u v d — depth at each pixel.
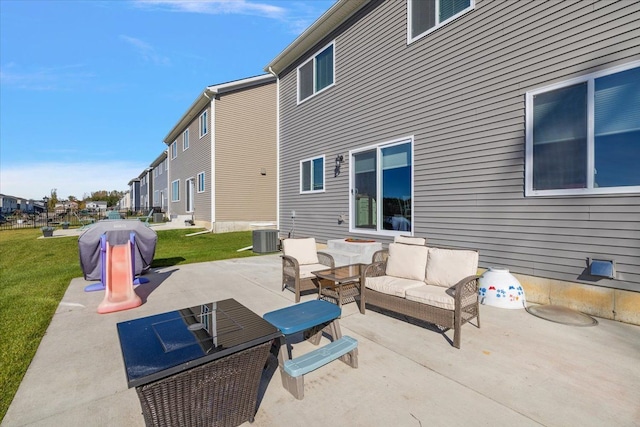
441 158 5.62
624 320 3.64
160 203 27.30
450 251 3.88
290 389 2.40
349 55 7.68
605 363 2.77
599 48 3.81
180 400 1.78
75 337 3.46
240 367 1.99
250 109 14.71
